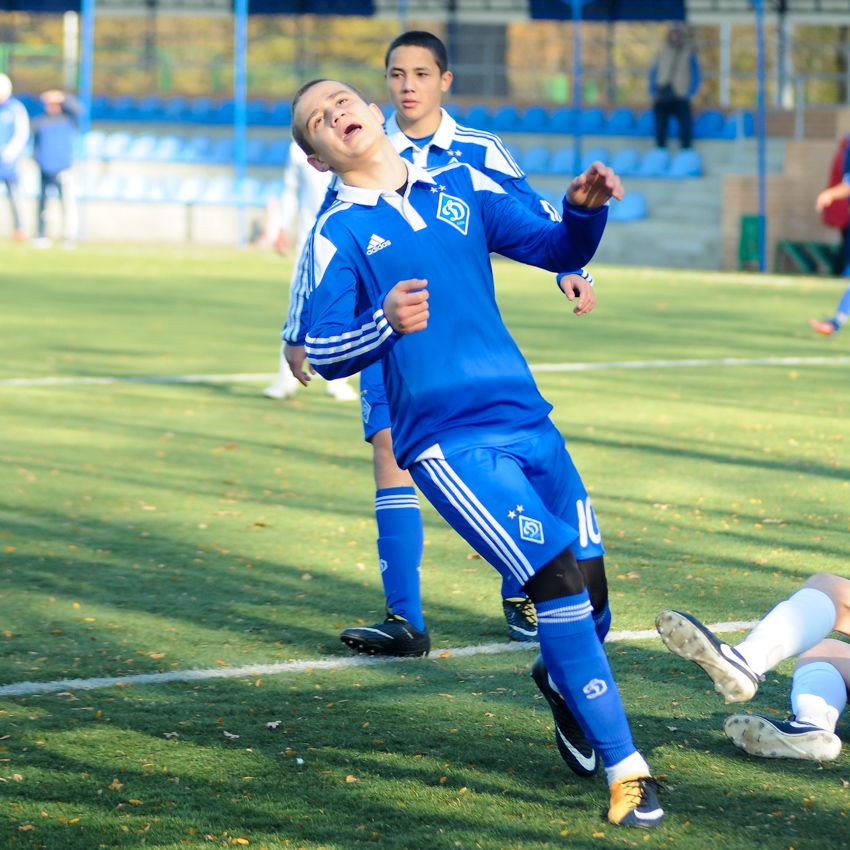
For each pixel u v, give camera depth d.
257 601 17.61
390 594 15.68
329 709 13.75
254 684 14.52
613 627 16.34
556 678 11.32
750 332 46.75
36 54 114.31
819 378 36.53
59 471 25.50
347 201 11.82
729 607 17.12
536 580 11.30
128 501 23.22
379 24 120.62
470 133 16.23
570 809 11.35
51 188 85.69
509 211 12.02
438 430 11.49
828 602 12.05
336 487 24.36
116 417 31.00
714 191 82.25
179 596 17.81
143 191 90.50
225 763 12.34
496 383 11.60
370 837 10.79
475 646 15.87
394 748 12.72
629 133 93.94
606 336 45.59
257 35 122.56
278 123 101.25
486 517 11.30
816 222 76.44
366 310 11.73
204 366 38.59
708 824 11.02
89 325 47.19
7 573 18.80
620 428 29.53
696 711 13.69
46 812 11.30
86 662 15.20
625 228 79.25
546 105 99.94
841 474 25.05
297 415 31.42
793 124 88.06
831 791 11.68
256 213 86.81
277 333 45.84
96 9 100.69
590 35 121.38
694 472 25.28
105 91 110.62
